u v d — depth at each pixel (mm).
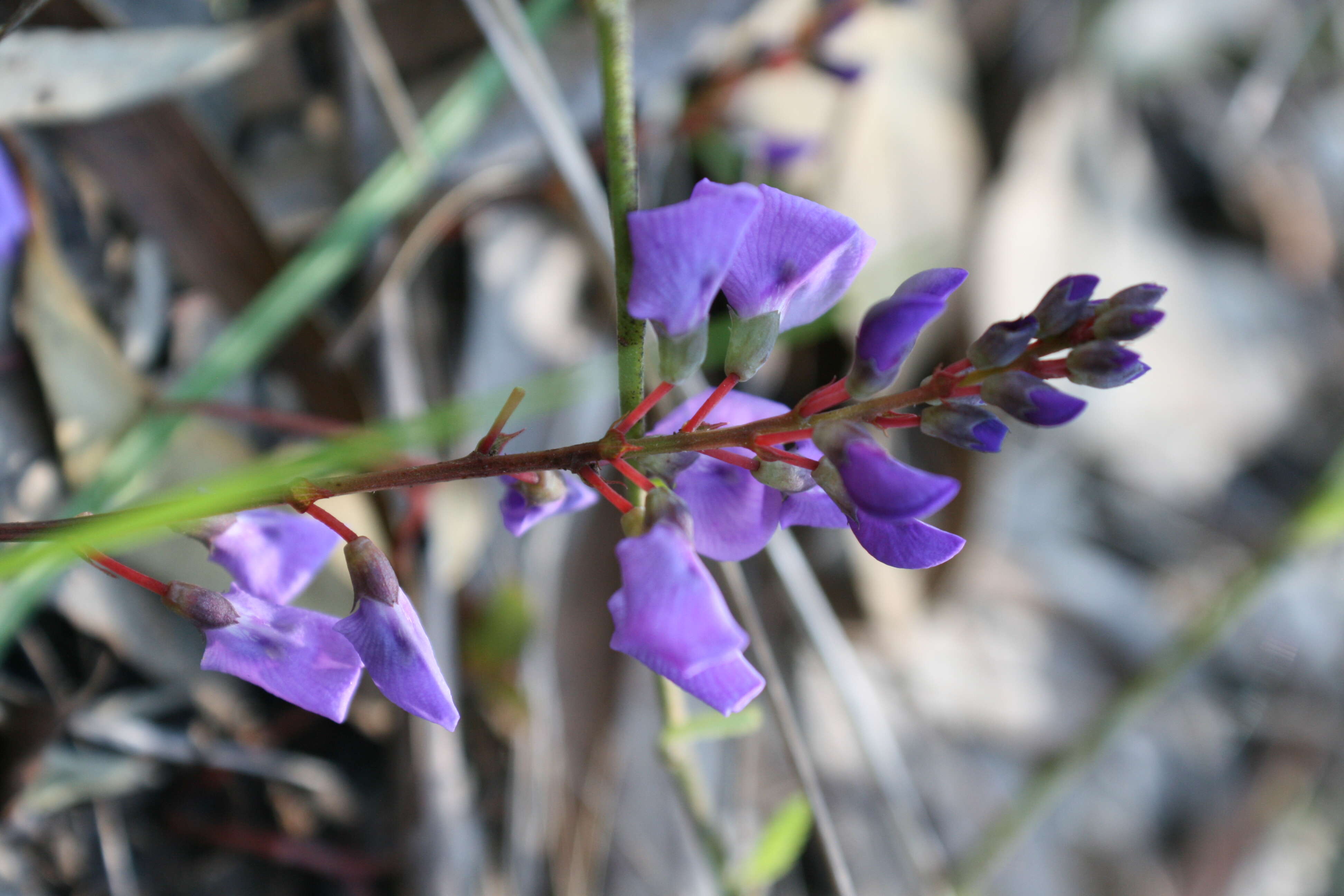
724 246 171
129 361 261
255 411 236
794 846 227
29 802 229
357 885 267
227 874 260
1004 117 428
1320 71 621
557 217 333
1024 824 318
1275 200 562
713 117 323
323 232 238
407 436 205
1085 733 324
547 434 310
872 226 357
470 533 270
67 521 179
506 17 223
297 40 277
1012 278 407
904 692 385
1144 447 478
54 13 221
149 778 252
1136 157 513
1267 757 460
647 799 307
